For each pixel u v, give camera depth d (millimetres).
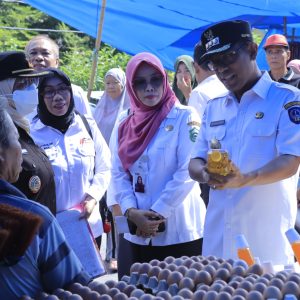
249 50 3693
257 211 3750
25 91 3695
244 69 3684
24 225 2301
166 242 4254
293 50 9570
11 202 2441
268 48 6902
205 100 5520
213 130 3854
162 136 4293
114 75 7332
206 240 3898
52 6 8328
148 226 4188
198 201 4387
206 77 5691
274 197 3746
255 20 9516
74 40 17469
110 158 4781
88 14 8273
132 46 8953
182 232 4270
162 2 7926
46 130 4582
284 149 3617
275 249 3771
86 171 4598
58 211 4465
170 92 4414
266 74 3771
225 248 3787
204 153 3916
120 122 4555
